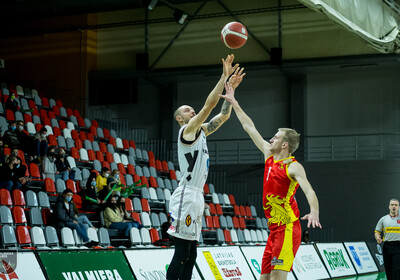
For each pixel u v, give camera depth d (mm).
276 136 5574
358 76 24609
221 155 25578
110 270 8000
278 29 24016
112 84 25531
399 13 16219
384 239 10453
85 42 25812
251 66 23922
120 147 21938
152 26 25797
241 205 22188
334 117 24625
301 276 13461
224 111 5969
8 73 26688
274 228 5551
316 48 23609
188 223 5312
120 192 15984
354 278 15633
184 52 25266
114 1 21203
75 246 11680
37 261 7008
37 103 21344
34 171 14953
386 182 22562
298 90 24891
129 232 13602
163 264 9102
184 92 26312
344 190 23000
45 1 21875
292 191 5426
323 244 15742
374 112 24312
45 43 26375
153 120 26469
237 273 10789
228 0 24859
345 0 12883
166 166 22125
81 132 20266
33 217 12055
